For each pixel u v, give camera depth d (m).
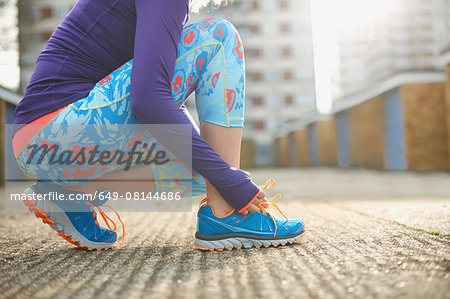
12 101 8.75
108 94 1.05
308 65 33.19
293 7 33.34
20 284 0.85
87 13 1.06
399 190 3.99
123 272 0.94
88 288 0.81
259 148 32.81
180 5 1.05
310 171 14.49
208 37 1.13
